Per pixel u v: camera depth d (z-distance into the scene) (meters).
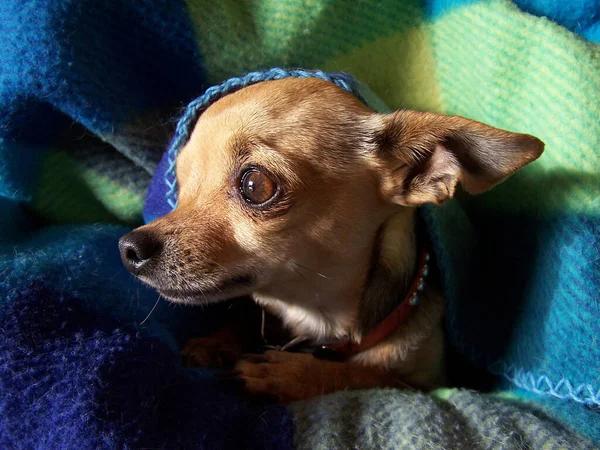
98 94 0.24
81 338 0.18
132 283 0.23
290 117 0.20
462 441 0.18
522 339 0.24
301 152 0.20
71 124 0.26
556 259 0.22
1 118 0.24
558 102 0.22
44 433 0.16
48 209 0.27
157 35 0.25
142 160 0.27
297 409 0.19
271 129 0.20
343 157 0.21
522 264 0.25
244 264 0.21
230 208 0.20
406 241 0.24
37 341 0.18
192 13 0.26
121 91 0.25
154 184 0.25
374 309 0.24
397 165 0.22
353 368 0.24
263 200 0.20
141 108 0.26
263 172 0.20
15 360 0.17
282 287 0.23
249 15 0.27
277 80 0.23
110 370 0.17
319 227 0.21
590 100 0.22
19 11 0.22
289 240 0.21
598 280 0.21
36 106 0.24
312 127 0.21
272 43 0.27
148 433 0.16
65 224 0.27
